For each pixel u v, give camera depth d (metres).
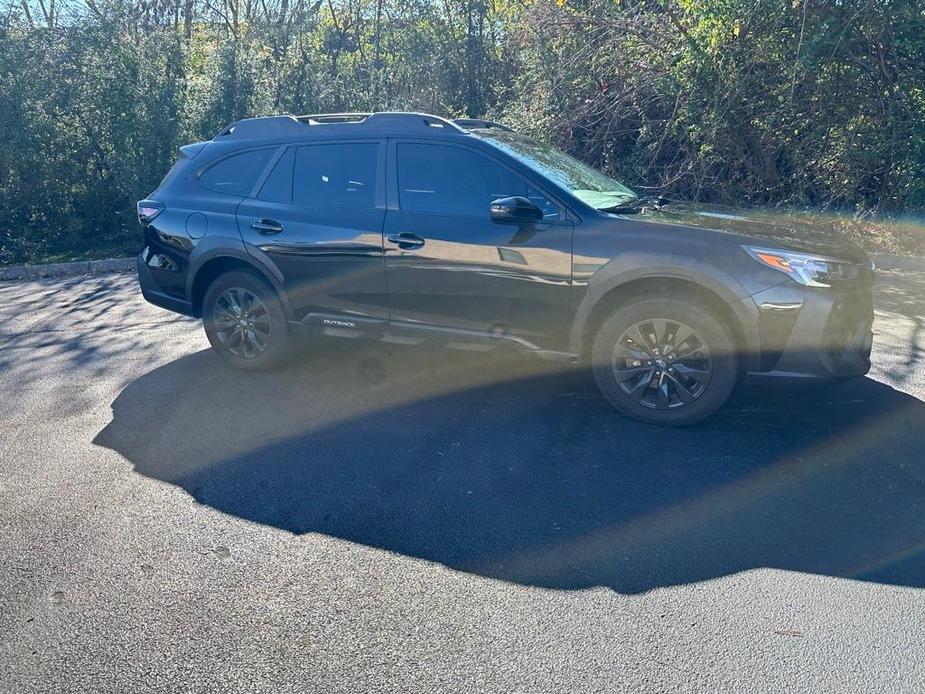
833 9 9.01
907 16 8.74
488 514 3.96
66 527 3.90
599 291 4.79
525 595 3.31
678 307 4.68
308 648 3.02
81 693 2.83
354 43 16.88
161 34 13.10
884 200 9.74
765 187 10.23
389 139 5.48
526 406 5.31
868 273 4.81
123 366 6.41
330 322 5.71
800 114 9.71
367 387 5.75
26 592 3.40
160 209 6.21
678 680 2.82
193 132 12.51
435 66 15.07
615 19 10.74
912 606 3.19
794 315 4.48
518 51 13.76
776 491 4.11
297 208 5.70
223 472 4.46
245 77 12.85
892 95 9.18
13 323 7.97
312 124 5.82
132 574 3.51
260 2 18.14
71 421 5.25
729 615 3.16
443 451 4.67
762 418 5.00
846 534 3.71
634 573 3.45
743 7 9.09
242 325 6.04
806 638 3.02
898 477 4.23
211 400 5.58
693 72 9.75
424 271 5.27
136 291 9.39
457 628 3.11
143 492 4.25
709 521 3.85
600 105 11.02
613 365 4.92
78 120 12.32
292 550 3.67
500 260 5.03
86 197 12.55
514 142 5.62
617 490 4.17
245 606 3.27
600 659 2.93
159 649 3.03
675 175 10.57
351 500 4.12
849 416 5.00
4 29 12.00
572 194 5.00
